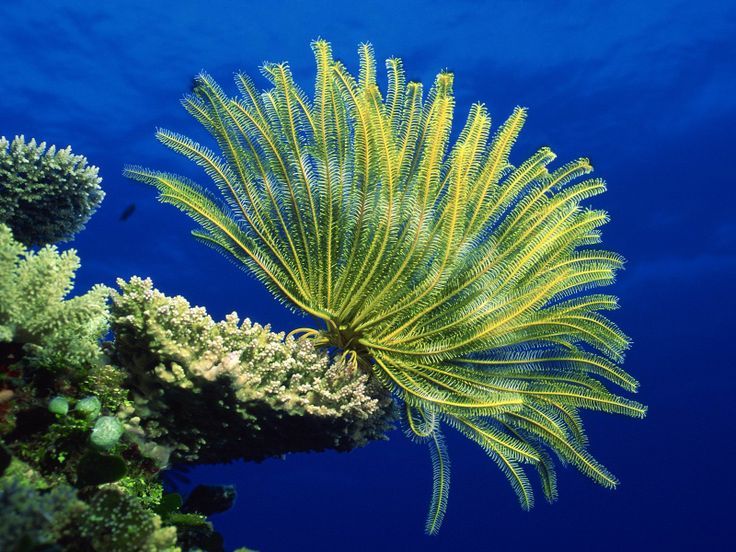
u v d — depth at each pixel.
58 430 3.21
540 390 4.97
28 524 2.42
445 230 4.46
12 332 3.29
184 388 3.71
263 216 4.90
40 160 5.16
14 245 3.36
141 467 3.67
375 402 4.76
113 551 2.73
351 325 4.95
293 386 4.39
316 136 4.71
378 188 4.83
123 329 3.77
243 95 4.91
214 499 4.94
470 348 4.78
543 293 4.62
